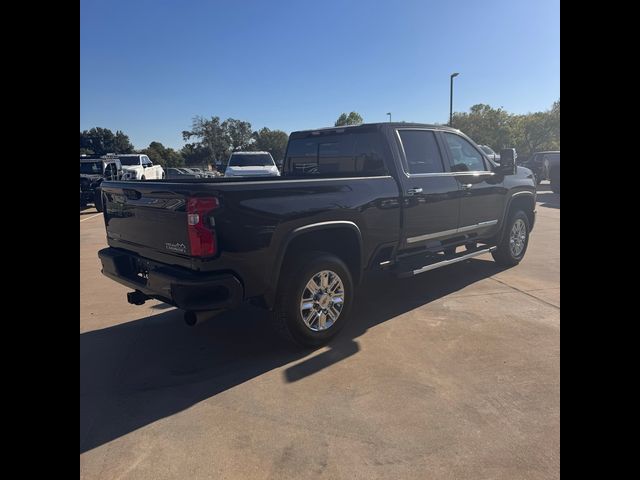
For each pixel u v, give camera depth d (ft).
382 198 14.32
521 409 9.41
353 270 14.07
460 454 8.05
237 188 10.75
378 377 10.98
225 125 282.56
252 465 7.90
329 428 8.94
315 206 12.29
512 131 195.72
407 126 16.25
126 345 13.32
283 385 10.71
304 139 18.61
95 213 50.14
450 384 10.55
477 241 20.07
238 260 10.82
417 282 19.49
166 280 10.73
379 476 7.54
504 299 16.69
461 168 18.06
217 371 11.53
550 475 7.43
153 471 7.77
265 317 15.61
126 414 9.55
